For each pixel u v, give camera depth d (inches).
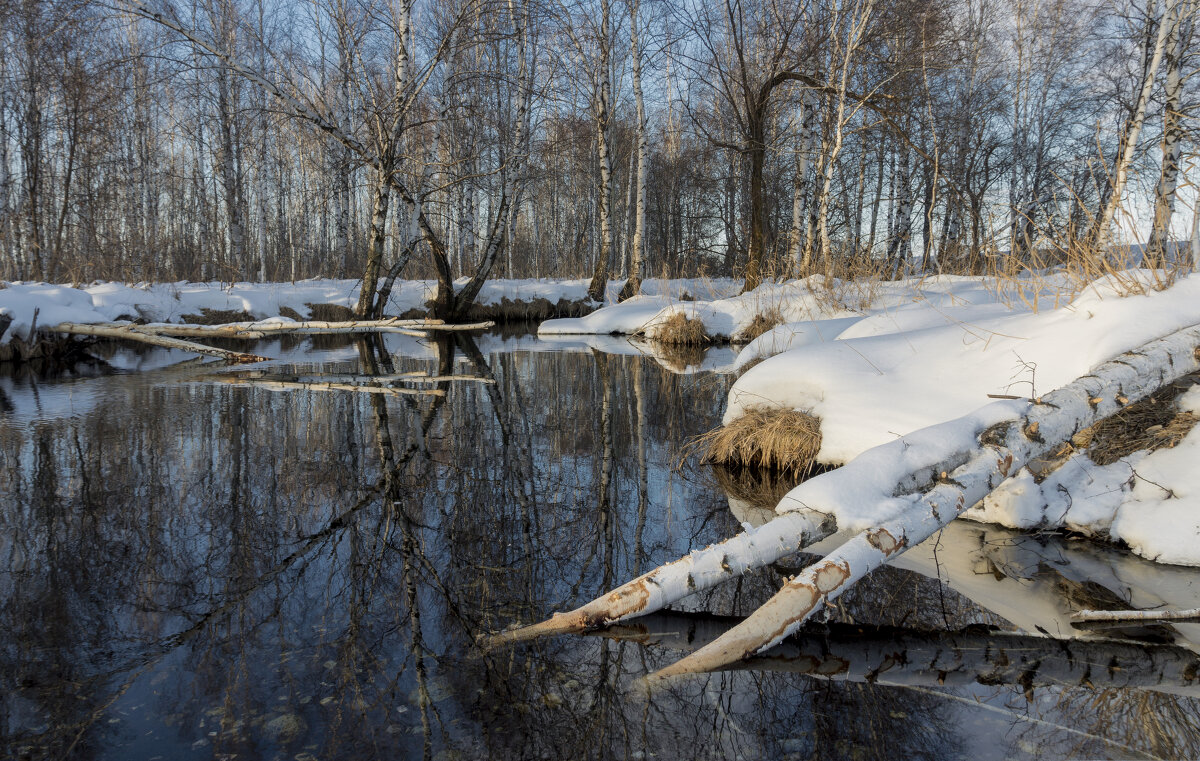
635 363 379.6
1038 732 71.2
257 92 589.9
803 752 67.4
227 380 312.2
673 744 68.2
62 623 92.5
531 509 143.6
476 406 256.2
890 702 76.7
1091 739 69.9
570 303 695.7
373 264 515.8
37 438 197.8
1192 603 97.8
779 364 184.4
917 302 300.4
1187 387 129.8
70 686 77.7
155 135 781.9
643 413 245.3
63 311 384.5
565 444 201.5
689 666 83.3
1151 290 140.5
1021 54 720.3
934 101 614.2
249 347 472.1
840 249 473.1
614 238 1162.0
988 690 79.9
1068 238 163.9
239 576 108.2
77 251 584.1
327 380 315.0
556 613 95.0
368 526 131.9
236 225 656.4
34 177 518.9
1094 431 129.8
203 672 80.8
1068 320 146.9
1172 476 119.3
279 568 111.6
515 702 75.8
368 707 74.2
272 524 132.3
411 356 419.8
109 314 421.4
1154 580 106.2
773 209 965.2
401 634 90.3
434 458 183.8
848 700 76.9
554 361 391.2
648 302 589.0
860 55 455.8
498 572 111.0
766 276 517.3
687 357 404.8
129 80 576.4
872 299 338.0
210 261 703.1
